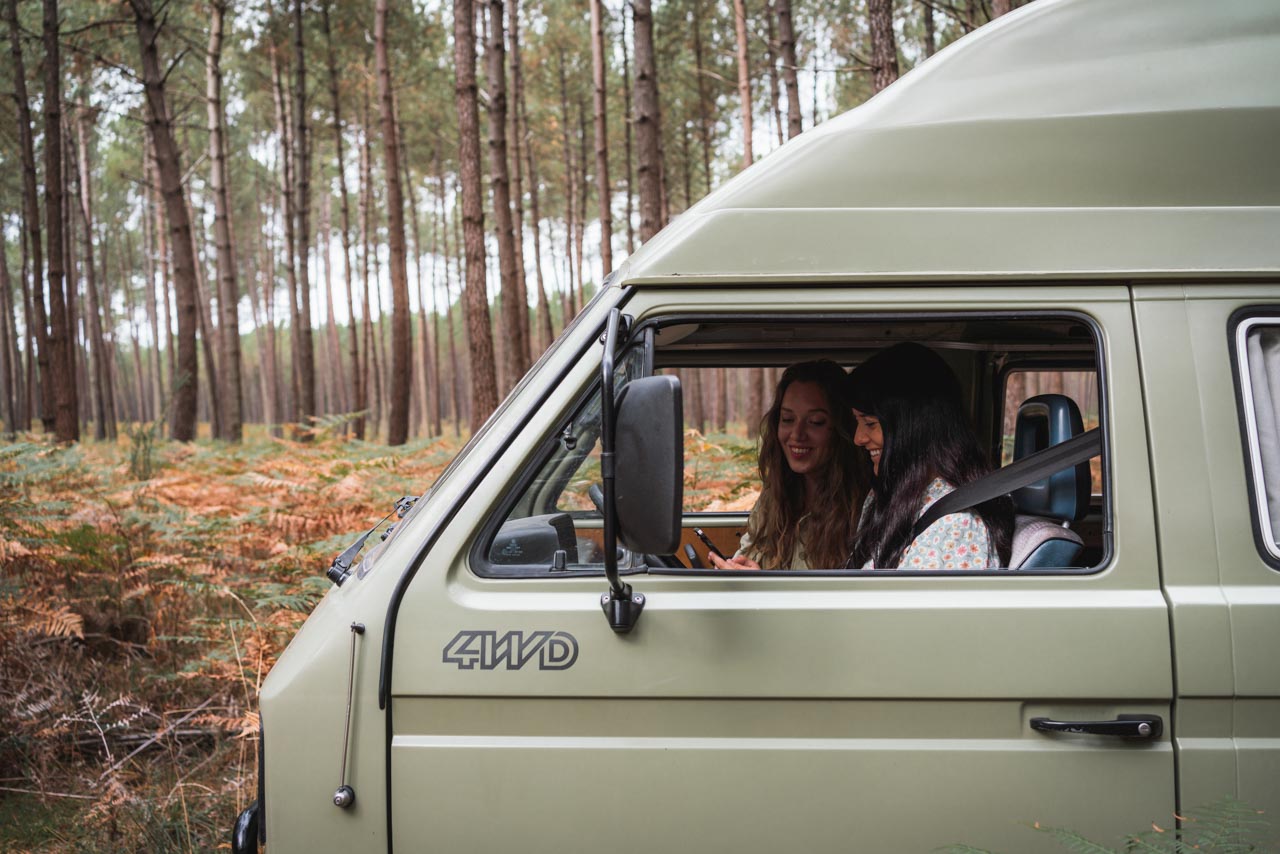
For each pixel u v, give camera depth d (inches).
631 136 1107.9
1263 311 83.3
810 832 79.3
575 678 79.4
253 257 2171.5
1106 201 85.5
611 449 71.1
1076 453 92.7
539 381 84.9
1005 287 84.4
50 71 704.4
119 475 402.6
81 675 203.8
